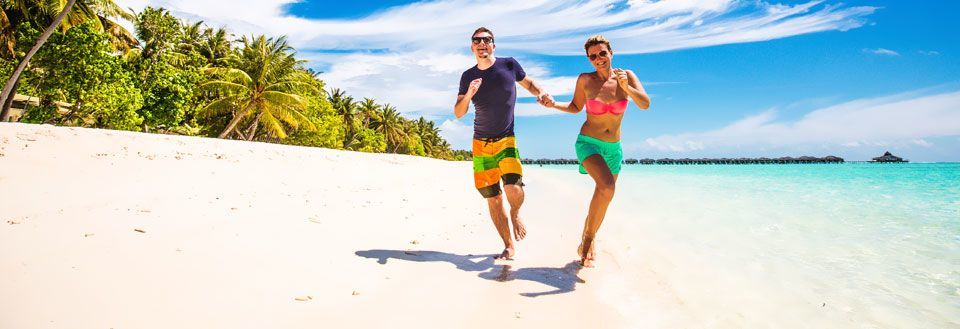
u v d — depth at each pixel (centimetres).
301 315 207
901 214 682
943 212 709
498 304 242
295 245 322
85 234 307
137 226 340
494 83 336
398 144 7144
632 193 1116
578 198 867
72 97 1733
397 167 1535
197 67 2483
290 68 2867
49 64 1661
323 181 830
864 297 274
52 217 352
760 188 1351
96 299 204
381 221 455
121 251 275
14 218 343
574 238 439
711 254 386
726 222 585
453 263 320
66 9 1420
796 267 344
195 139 1115
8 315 183
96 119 1900
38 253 260
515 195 343
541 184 1363
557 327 214
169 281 232
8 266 235
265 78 2759
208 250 289
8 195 429
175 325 186
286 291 233
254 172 826
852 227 546
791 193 1139
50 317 185
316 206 507
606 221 570
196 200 480
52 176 545
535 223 535
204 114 2711
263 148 1235
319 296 231
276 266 270
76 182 528
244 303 213
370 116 6328
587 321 223
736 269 336
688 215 659
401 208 558
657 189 1285
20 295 202
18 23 1705
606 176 313
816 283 302
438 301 240
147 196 486
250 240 323
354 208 521
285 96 2719
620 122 334
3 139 665
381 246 349
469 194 800
